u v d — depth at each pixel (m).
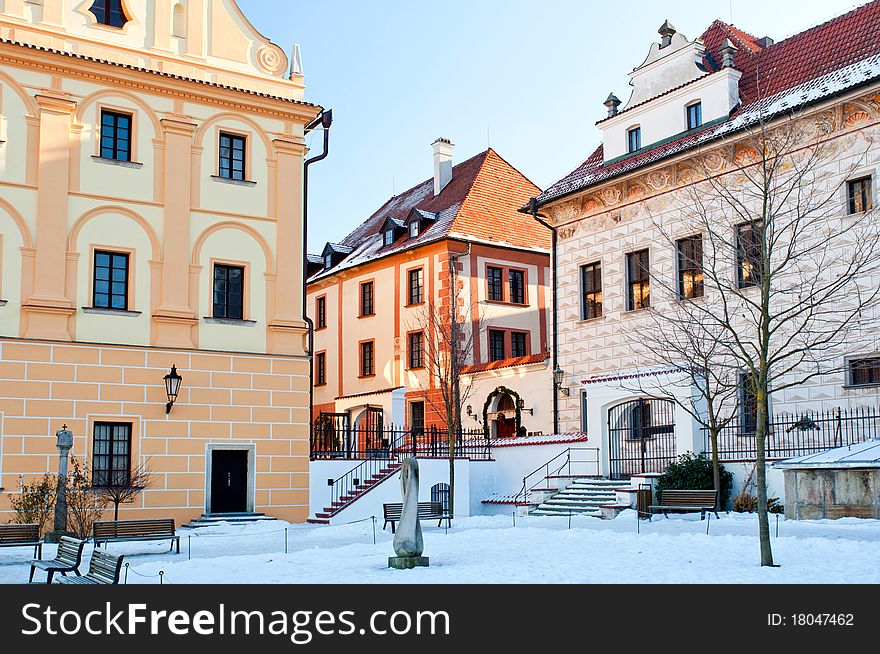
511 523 23.92
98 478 24.47
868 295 23.45
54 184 24.72
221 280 27.12
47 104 24.81
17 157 24.38
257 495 26.66
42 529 22.50
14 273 24.06
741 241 26.25
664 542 16.59
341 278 47.47
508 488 30.28
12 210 24.17
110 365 24.89
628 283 30.14
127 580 13.59
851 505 18.94
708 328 26.70
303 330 28.03
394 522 23.59
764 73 28.31
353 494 27.80
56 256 24.55
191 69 27.11
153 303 25.83
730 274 26.48
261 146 28.16
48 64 24.80
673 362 25.31
